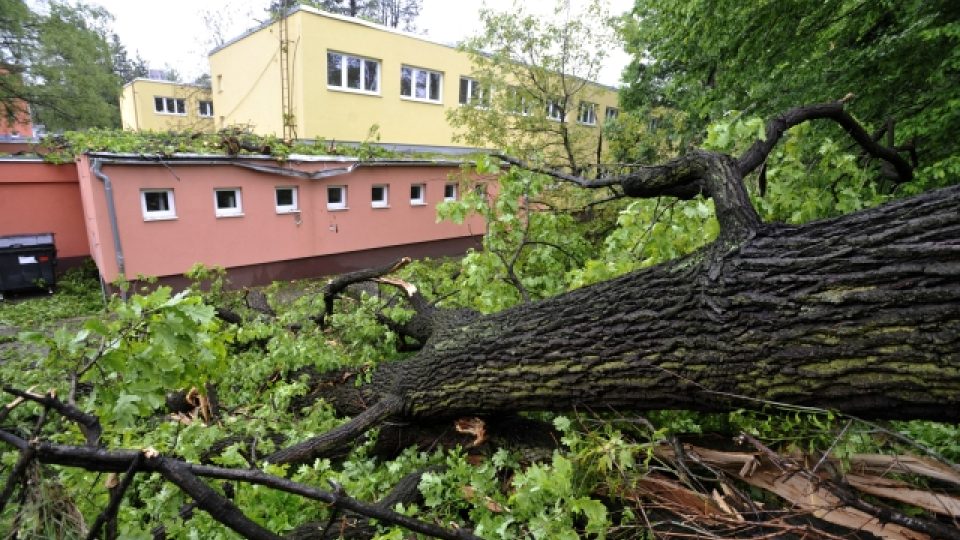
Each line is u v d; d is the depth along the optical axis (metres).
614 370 1.72
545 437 2.22
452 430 2.46
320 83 9.94
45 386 2.01
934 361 1.12
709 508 1.65
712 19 4.82
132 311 1.31
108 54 13.50
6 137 11.72
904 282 1.19
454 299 3.83
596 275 2.56
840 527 1.55
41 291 8.30
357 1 22.25
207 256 7.33
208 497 1.04
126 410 1.26
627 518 1.65
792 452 1.70
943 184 3.27
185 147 6.98
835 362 1.27
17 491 1.17
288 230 8.18
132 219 6.55
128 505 1.74
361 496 1.84
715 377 1.49
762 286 1.42
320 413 2.69
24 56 11.97
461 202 3.33
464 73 12.59
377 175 9.14
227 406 2.83
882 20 4.20
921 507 1.54
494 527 1.59
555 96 10.26
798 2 4.21
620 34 9.65
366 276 3.58
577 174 3.74
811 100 4.44
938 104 3.72
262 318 4.16
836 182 2.86
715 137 2.28
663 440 1.72
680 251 2.53
